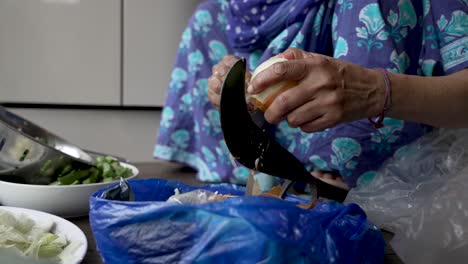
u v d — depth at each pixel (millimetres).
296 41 849
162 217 404
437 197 616
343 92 519
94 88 1462
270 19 879
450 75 641
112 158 853
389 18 759
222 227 392
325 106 508
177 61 1061
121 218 411
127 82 1485
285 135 886
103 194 470
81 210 663
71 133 1474
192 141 1061
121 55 1464
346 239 436
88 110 1470
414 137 789
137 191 542
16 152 696
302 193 797
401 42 760
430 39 765
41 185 667
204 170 994
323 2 840
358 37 769
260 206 392
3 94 1408
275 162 529
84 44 1429
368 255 471
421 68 776
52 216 573
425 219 597
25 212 581
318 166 853
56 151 705
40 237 506
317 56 531
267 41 920
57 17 1396
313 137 844
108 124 1496
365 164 812
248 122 496
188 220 402
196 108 1005
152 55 1486
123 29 1448
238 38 941
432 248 565
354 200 699
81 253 479
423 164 728
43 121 1447
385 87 563
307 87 500
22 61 1400
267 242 384
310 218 408
